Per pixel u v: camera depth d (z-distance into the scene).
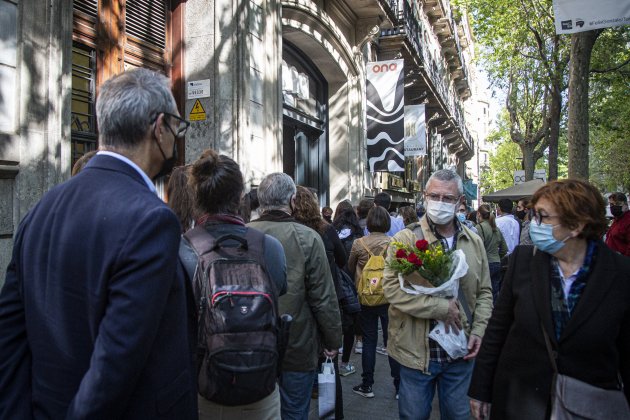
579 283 2.10
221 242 2.20
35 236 1.45
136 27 6.25
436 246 3.13
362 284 5.05
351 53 12.32
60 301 1.36
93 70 5.51
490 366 2.36
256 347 1.92
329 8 11.34
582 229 2.10
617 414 1.96
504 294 2.35
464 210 9.02
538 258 2.24
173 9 6.97
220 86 6.87
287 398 3.02
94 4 5.53
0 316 1.46
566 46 14.80
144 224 1.35
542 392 2.09
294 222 3.08
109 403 1.23
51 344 1.36
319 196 12.36
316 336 3.08
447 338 2.93
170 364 1.44
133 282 1.29
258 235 2.32
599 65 15.34
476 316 3.08
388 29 14.98
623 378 2.02
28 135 4.17
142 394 1.37
